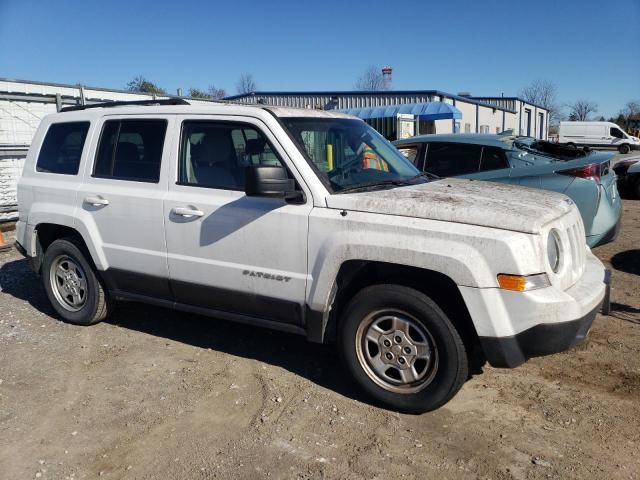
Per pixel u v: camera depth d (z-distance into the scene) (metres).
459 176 7.88
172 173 4.75
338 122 4.86
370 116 23.17
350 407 4.08
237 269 4.41
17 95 11.36
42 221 5.59
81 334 5.50
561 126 45.59
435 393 3.80
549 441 3.61
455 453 3.51
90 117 5.41
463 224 3.68
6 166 10.94
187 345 5.22
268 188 3.94
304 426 3.84
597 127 44.34
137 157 5.02
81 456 3.56
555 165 7.25
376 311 3.95
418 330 3.85
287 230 4.15
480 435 3.70
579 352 4.84
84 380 4.55
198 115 4.69
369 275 4.16
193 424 3.90
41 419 3.99
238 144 4.50
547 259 3.62
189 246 4.62
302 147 4.27
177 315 5.98
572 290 3.83
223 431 3.80
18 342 5.31
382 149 5.04
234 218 4.38
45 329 5.63
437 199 3.94
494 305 3.55
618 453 3.47
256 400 4.20
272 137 4.31
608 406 4.00
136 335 5.47
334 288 4.07
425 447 3.58
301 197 4.16
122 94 15.45
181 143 4.75
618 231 7.35
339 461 3.46
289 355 4.98
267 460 3.48
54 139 5.71
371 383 4.03
